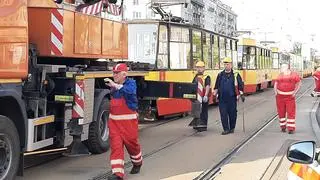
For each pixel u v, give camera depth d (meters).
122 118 8.05
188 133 13.82
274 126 15.46
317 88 29.66
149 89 13.23
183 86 13.09
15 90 7.25
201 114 14.23
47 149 8.84
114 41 11.44
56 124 8.84
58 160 9.86
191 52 18.45
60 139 8.85
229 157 10.18
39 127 8.19
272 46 44.44
